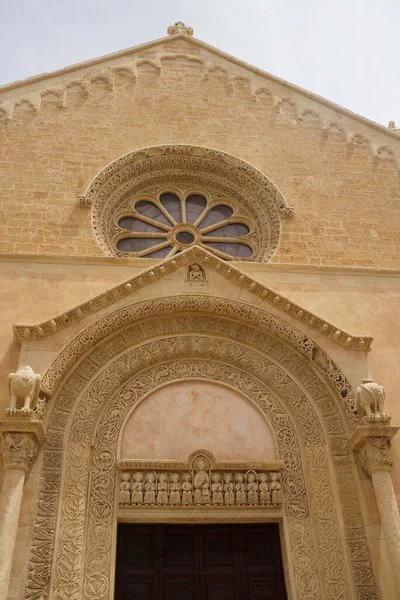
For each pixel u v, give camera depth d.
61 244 15.57
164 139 18.39
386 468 11.86
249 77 20.39
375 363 14.04
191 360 13.91
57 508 11.28
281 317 14.02
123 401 13.06
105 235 16.62
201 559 11.84
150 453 12.50
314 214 17.28
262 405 13.38
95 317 13.47
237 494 12.08
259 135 19.00
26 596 10.30
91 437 12.35
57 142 17.56
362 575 11.17
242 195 18.14
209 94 19.73
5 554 10.05
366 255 16.55
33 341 12.90
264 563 11.88
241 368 13.86
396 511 11.39
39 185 16.55
